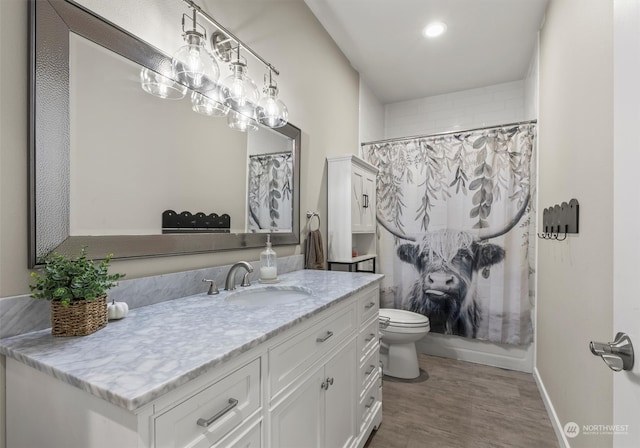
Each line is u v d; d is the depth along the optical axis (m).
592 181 1.26
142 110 1.17
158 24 1.23
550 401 1.93
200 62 1.17
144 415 0.58
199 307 1.13
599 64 1.20
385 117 3.83
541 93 2.34
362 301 1.59
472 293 2.65
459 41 2.60
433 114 3.62
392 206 2.95
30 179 0.87
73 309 0.83
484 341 2.70
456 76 3.17
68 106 0.96
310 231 2.20
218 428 0.74
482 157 2.62
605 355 0.72
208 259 1.45
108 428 0.62
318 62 2.38
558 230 1.75
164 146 1.25
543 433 1.77
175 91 1.26
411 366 2.42
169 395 0.63
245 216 1.65
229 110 1.52
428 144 2.82
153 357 0.71
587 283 1.31
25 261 0.87
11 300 0.84
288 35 2.03
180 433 0.65
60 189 0.93
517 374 2.50
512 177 2.54
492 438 1.72
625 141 0.72
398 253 2.91
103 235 1.04
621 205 0.73
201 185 1.41
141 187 1.16
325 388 1.21
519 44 2.64
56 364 0.68
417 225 2.85
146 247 1.17
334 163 2.44
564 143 1.68
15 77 0.86
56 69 0.93
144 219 1.17
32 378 0.74
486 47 2.69
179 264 1.31
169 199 1.27
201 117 1.41
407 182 2.89
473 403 2.07
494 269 2.58
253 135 1.71
